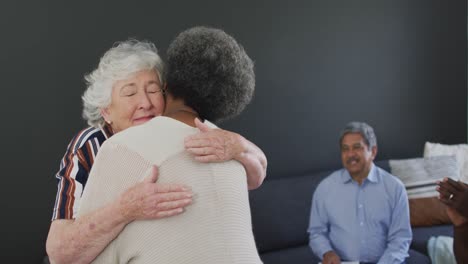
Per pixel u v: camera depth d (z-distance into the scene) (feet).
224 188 3.66
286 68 14.07
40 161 11.86
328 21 14.43
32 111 11.70
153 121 3.85
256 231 12.69
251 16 13.57
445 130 16.16
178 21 12.78
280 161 14.24
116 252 3.62
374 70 15.11
